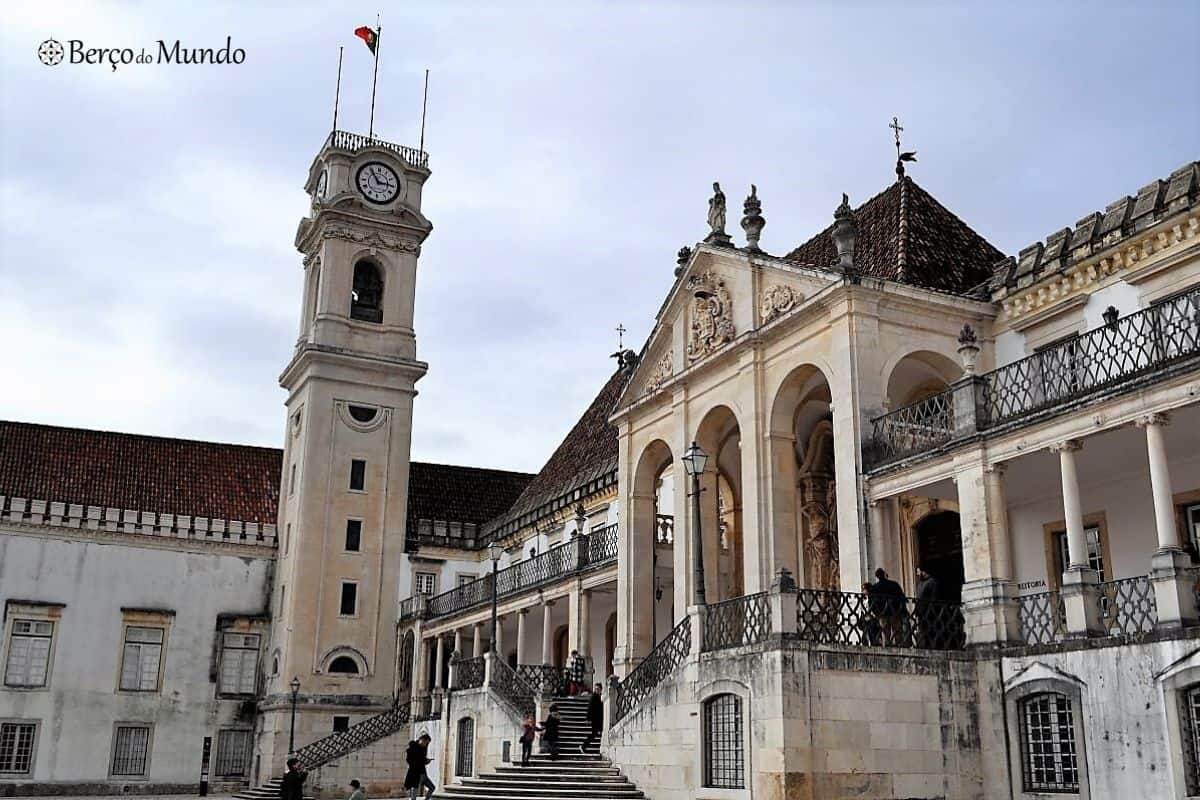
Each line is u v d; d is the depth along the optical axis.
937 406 19.66
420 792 25.20
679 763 19.14
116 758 43.75
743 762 17.25
